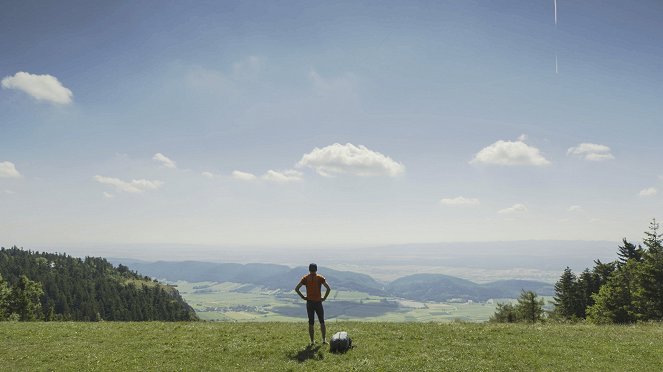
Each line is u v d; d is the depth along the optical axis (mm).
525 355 17906
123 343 21250
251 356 18500
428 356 17719
